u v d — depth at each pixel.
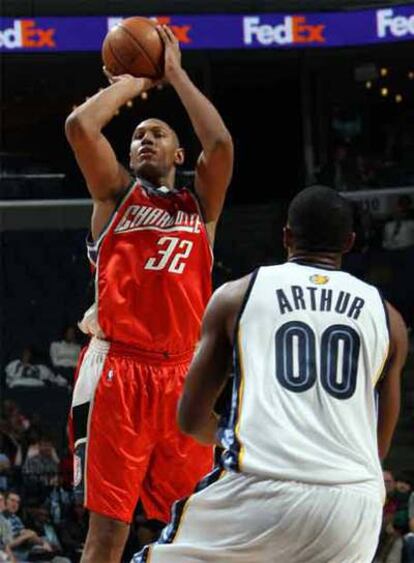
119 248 7.56
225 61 27.16
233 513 5.24
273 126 27.91
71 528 18.39
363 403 5.34
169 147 7.89
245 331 5.39
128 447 7.50
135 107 26.84
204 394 5.51
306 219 5.59
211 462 7.77
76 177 26.14
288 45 20.09
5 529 17.16
